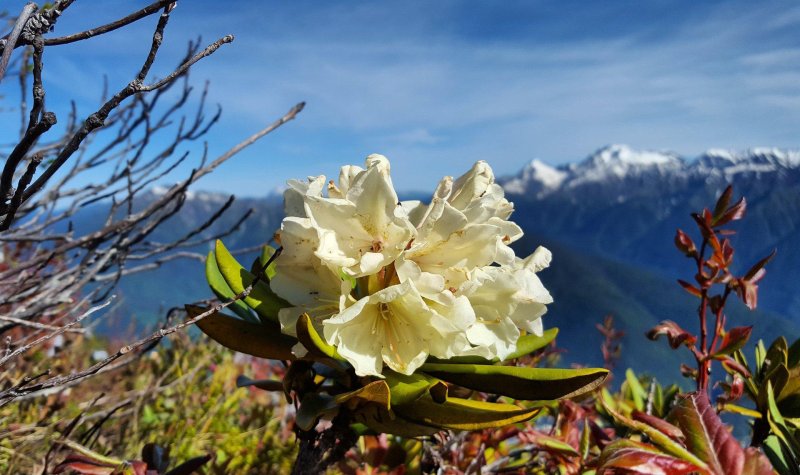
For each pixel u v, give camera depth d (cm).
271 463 56
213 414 58
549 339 24
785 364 24
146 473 23
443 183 22
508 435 32
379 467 31
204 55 15
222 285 23
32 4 14
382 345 20
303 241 20
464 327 19
